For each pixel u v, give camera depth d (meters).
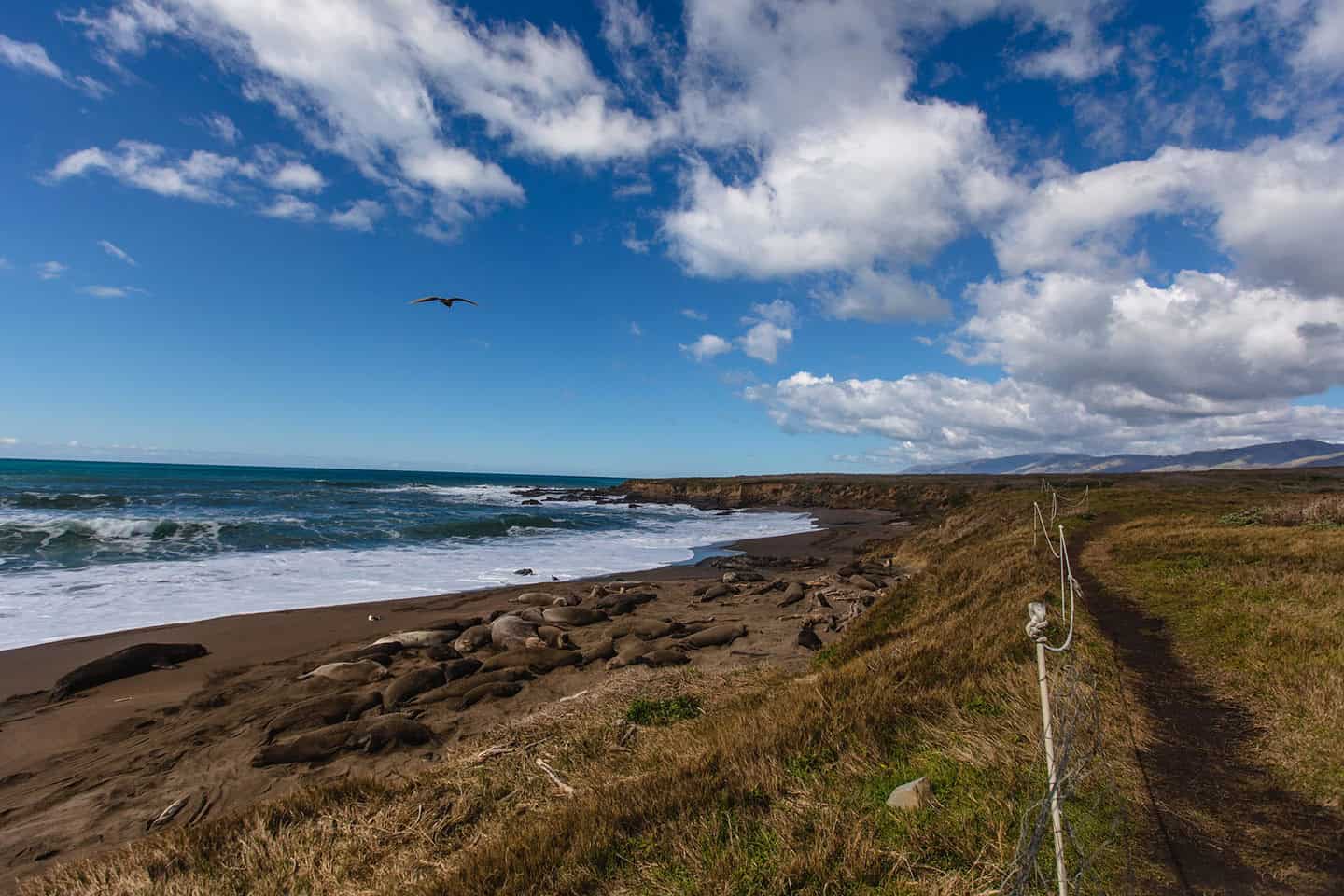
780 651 12.69
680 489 88.12
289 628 14.37
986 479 80.38
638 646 12.95
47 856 6.10
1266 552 13.26
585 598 17.94
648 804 4.98
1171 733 5.68
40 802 7.11
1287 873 3.71
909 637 10.14
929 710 6.34
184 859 5.46
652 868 4.17
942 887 3.71
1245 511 21.47
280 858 5.34
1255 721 5.79
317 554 25.08
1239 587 10.51
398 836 5.57
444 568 23.59
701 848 4.31
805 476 92.56
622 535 38.75
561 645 13.44
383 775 7.64
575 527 41.38
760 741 5.89
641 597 17.91
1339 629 7.57
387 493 66.44
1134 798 4.56
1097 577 13.12
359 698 9.85
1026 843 3.81
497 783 6.55
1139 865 3.82
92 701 10.08
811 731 6.01
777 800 4.87
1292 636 7.64
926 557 25.30
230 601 16.83
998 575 14.00
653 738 7.45
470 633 13.65
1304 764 4.90
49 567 19.91
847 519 55.47
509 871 4.34
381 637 13.81
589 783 6.18
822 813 4.59
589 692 10.27
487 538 33.59
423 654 12.50
